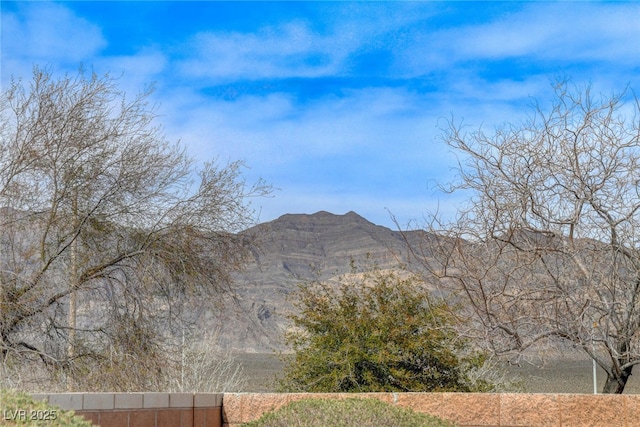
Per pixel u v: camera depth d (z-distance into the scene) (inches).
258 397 411.2
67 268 678.5
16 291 650.8
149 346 684.7
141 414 369.1
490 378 704.4
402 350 621.9
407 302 636.7
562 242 459.8
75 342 672.4
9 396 251.3
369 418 332.8
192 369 725.9
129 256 691.4
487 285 466.0
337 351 639.8
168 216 708.0
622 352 458.3
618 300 452.8
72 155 677.3
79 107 684.7
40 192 673.6
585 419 374.3
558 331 452.1
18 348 642.2
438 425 342.6
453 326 494.0
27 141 671.1
